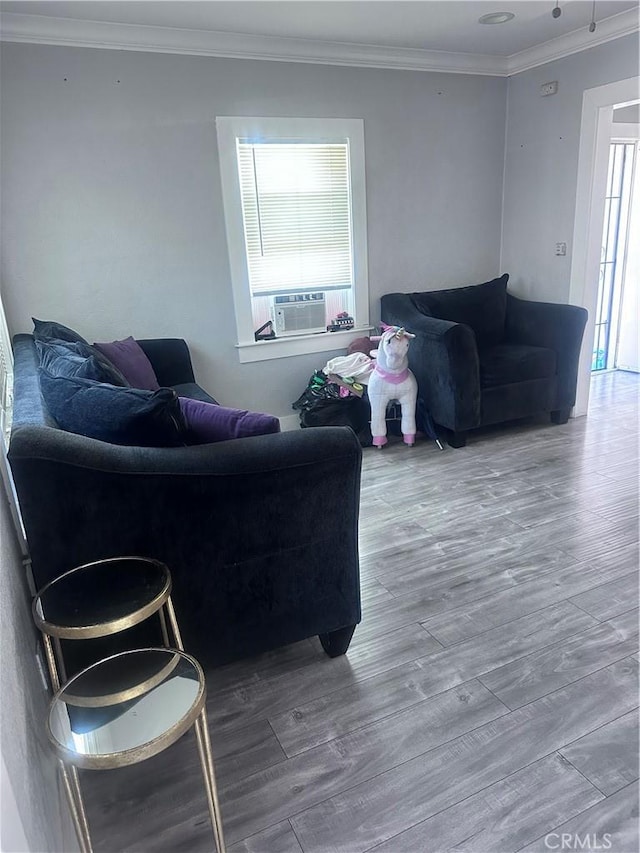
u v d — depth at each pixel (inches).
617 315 200.4
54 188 121.6
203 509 62.1
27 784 36.9
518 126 161.9
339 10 114.7
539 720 63.4
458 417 139.5
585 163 145.1
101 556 60.4
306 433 66.1
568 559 93.3
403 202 157.4
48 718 43.6
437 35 133.5
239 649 69.1
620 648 73.3
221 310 142.6
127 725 42.8
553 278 159.9
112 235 128.3
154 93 124.9
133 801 56.9
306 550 68.1
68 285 127.3
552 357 149.6
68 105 118.9
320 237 151.9
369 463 136.9
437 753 60.2
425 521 108.0
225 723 65.4
